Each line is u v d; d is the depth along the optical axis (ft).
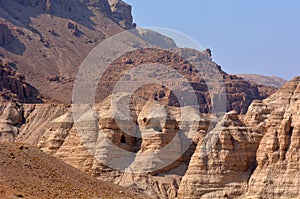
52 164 601.62
